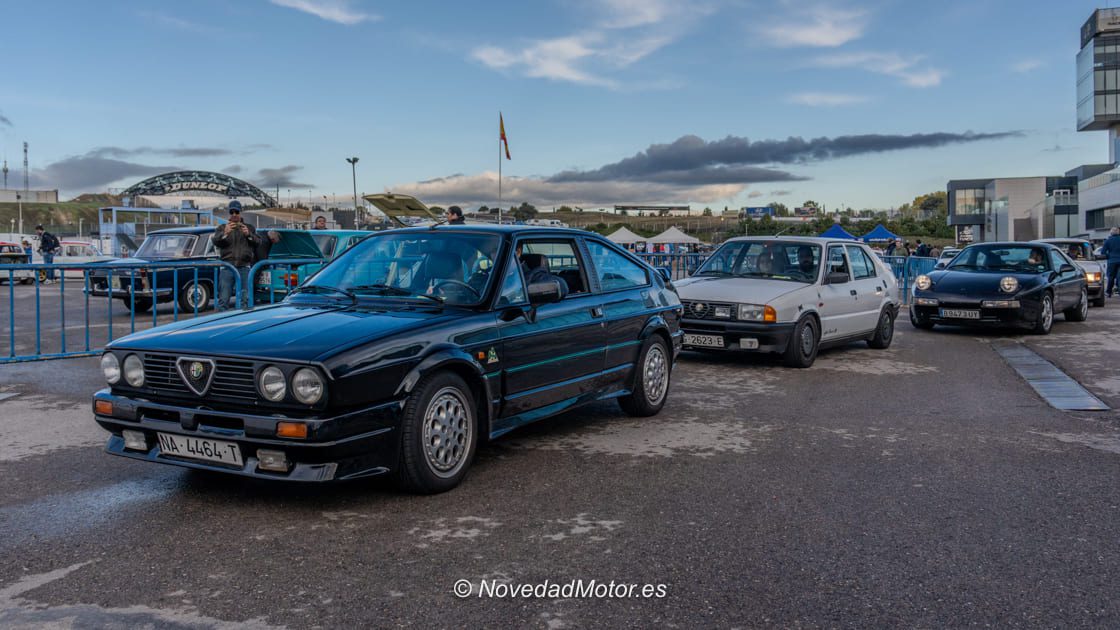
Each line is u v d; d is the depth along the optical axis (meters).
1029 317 12.20
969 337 12.30
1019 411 6.79
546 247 5.61
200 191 94.06
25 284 25.86
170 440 4.14
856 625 2.92
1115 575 3.38
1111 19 79.56
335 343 4.05
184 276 15.00
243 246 12.30
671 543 3.72
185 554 3.57
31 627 2.88
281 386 3.88
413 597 3.14
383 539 3.76
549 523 3.98
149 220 27.55
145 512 4.14
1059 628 2.91
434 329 4.45
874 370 9.04
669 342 6.78
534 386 5.13
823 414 6.65
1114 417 6.52
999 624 2.94
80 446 5.50
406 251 5.37
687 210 104.38
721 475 4.84
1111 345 11.09
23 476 4.79
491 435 4.80
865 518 4.07
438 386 4.37
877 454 5.35
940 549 3.66
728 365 9.38
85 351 9.66
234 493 4.46
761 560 3.52
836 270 10.03
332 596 3.14
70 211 163.38
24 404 6.88
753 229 89.19
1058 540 3.78
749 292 9.05
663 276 7.22
